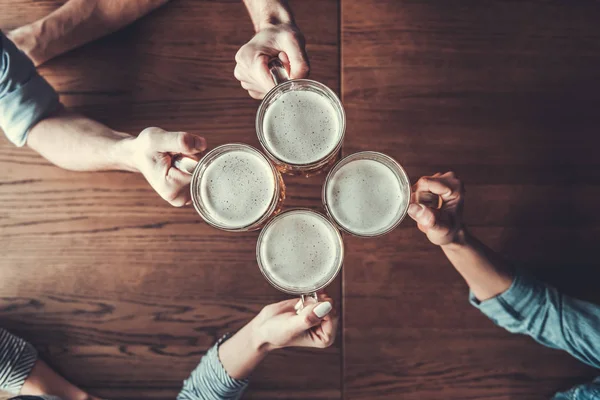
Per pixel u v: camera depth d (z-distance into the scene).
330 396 0.83
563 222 0.85
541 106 0.85
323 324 0.67
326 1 0.84
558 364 0.83
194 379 0.78
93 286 0.83
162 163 0.68
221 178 0.62
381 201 0.62
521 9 0.86
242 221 0.61
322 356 0.83
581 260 0.85
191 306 0.83
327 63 0.84
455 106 0.84
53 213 0.84
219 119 0.84
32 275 0.83
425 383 0.83
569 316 0.75
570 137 0.85
